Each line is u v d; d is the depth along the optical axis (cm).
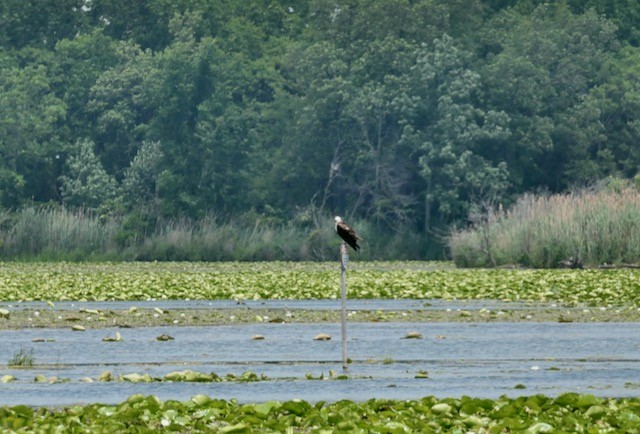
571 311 2466
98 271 4338
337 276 3784
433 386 1437
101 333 2072
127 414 1145
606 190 5525
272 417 1164
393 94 6669
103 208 6650
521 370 1595
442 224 6581
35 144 7069
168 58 7019
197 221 6594
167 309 2525
